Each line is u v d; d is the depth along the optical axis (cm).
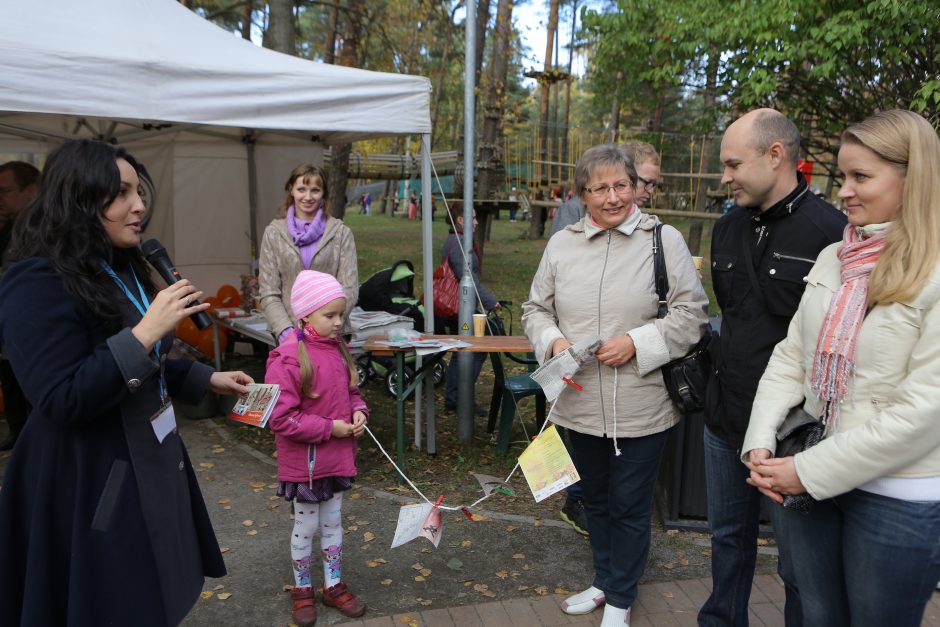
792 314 203
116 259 171
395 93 420
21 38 329
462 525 357
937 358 144
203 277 734
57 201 156
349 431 264
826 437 166
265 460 443
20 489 166
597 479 265
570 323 251
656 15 745
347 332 414
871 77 681
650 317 243
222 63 380
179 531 178
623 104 934
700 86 782
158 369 168
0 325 154
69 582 160
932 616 272
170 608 172
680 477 349
